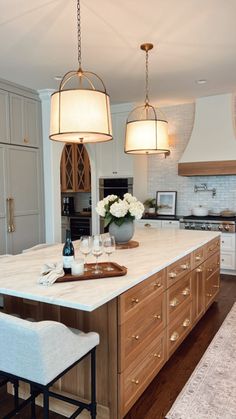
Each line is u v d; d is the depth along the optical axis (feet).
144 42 10.65
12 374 5.02
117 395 6.16
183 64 12.50
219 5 8.56
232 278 16.07
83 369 6.50
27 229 15.56
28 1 8.31
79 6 8.50
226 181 18.12
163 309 7.91
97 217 19.80
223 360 8.68
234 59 12.05
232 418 6.49
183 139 19.13
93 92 7.00
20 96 14.99
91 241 7.77
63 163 23.26
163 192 19.77
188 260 9.50
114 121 18.79
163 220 17.92
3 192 14.20
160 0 8.33
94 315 6.28
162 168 19.92
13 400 7.28
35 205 16.01
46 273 6.51
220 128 16.83
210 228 16.61
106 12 8.86
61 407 6.82
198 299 10.52
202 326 10.82
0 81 13.93
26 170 15.40
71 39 10.43
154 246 9.63
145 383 7.14
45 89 15.56
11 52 11.37
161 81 14.48
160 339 7.80
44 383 4.77
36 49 11.14
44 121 16.20
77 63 12.37
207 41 10.59
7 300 7.30
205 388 7.48
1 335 4.89
